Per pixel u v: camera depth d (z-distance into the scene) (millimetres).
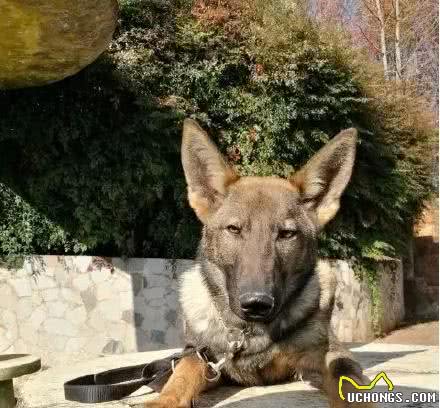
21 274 1854
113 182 1953
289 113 2195
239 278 606
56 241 1966
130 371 771
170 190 2113
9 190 1900
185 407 596
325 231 2354
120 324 1909
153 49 2119
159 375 703
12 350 1823
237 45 2232
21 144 1920
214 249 676
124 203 1976
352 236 2453
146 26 2145
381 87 2643
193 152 720
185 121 715
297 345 681
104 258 1923
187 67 2150
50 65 1665
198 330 696
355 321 2424
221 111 2219
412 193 2812
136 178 2000
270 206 655
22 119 1901
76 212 1925
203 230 727
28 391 797
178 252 2055
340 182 720
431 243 3383
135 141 1979
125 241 2033
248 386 721
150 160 1962
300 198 699
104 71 1942
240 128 2254
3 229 1887
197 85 2160
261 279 594
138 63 2055
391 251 2770
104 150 1967
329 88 2277
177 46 2160
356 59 2439
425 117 2998
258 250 621
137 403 677
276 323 672
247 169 2232
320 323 689
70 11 1342
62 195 1975
